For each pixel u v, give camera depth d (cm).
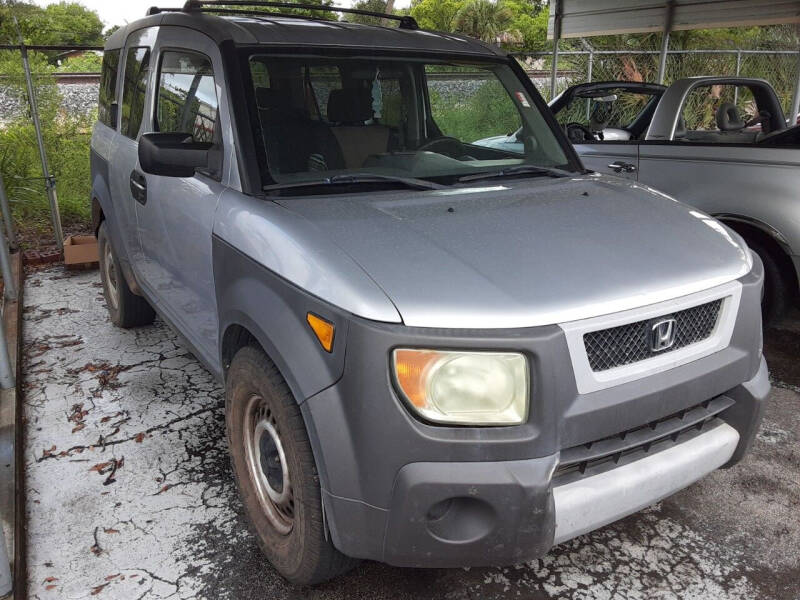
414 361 185
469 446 186
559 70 1414
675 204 289
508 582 249
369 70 303
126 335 472
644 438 212
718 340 228
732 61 1398
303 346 204
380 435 187
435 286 196
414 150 312
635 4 866
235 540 270
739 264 243
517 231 233
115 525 277
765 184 429
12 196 756
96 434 345
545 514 192
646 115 585
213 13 344
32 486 302
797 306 439
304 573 228
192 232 289
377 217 237
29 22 1007
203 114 296
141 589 243
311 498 212
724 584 248
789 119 908
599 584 248
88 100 1192
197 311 304
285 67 286
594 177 324
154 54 361
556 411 190
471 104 335
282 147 272
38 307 528
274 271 221
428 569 255
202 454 328
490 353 186
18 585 233
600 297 201
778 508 293
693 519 285
